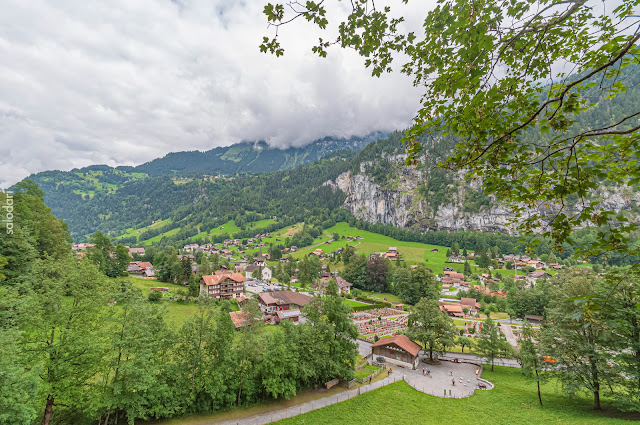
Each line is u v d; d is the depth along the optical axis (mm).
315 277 141125
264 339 38625
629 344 29547
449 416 36156
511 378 50562
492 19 5859
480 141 7164
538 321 89750
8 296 24953
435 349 58812
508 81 6520
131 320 28312
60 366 24375
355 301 112375
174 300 84875
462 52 6066
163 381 30844
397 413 36750
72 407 27094
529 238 7551
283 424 32844
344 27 7258
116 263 106062
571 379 34125
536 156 7082
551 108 6480
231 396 34375
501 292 127438
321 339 42625
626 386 30844
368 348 65375
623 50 5434
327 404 37906
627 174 6223
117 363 27672
